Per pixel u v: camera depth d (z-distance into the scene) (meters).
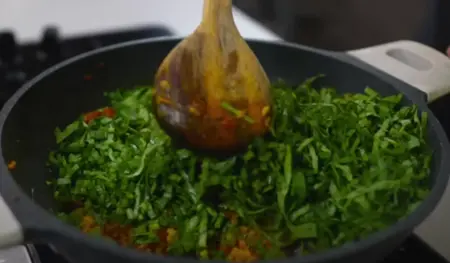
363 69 0.68
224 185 0.58
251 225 0.56
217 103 0.58
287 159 0.58
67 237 0.49
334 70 0.70
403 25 0.89
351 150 0.61
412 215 0.52
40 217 0.50
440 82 0.67
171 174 0.58
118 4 1.02
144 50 0.70
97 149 0.62
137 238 0.55
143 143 0.61
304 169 0.59
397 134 0.62
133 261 0.48
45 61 0.85
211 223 0.56
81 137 0.64
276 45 0.71
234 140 0.59
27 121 0.62
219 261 0.48
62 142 0.64
